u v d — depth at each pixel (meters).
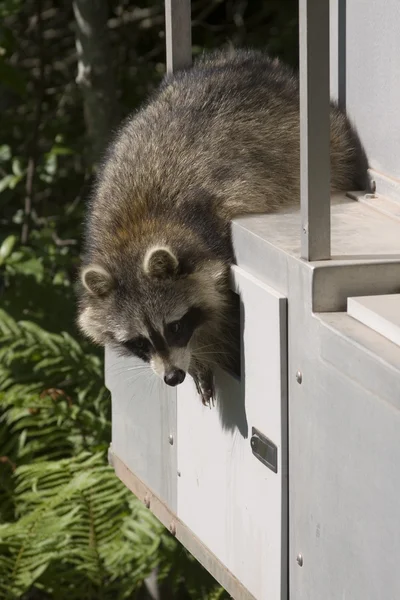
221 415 5.43
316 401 4.37
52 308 9.94
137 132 6.95
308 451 4.49
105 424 8.92
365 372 3.89
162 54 12.91
